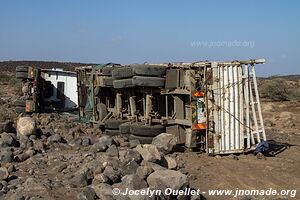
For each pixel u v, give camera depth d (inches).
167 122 490.6
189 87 467.2
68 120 744.3
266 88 1358.3
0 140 478.3
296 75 2471.7
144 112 530.0
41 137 533.6
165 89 497.4
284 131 685.9
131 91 545.0
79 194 305.9
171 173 311.1
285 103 1201.4
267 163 436.5
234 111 458.9
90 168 350.0
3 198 306.2
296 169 416.5
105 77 611.8
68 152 465.1
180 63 496.7
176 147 475.2
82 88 722.8
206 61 461.4
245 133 470.0
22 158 427.8
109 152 393.7
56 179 354.9
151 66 491.5
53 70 917.2
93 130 619.8
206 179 374.9
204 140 470.6
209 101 455.5
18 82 1925.4
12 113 867.4
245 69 464.1
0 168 359.9
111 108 641.6
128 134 528.4
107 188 300.7
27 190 323.3
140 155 347.6
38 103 863.1
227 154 460.8
